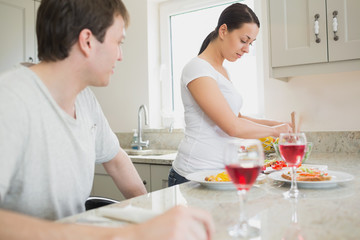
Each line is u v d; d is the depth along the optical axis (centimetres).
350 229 57
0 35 276
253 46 258
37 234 48
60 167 84
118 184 121
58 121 83
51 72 82
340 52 183
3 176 66
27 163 78
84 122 96
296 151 85
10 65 284
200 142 138
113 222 62
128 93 304
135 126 301
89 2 79
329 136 209
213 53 147
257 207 74
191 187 100
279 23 203
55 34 78
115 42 86
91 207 109
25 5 297
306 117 221
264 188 96
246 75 262
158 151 273
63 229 49
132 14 303
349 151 202
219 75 140
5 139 69
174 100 304
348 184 98
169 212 52
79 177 92
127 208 64
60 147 84
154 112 300
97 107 108
